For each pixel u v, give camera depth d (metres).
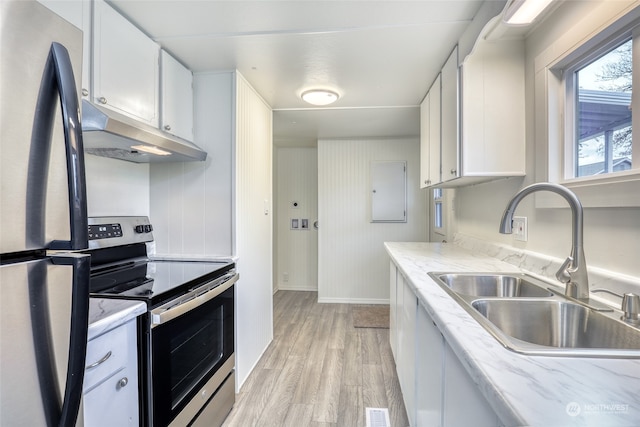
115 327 1.03
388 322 3.37
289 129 3.66
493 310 1.02
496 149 1.59
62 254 0.73
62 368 0.71
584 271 1.02
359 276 4.16
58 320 0.70
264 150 2.66
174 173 2.12
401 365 1.92
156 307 1.20
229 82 2.08
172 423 1.28
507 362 0.61
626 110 1.03
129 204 1.97
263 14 1.49
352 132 3.80
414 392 1.49
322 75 2.17
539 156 1.42
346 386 2.13
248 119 2.29
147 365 1.16
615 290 0.99
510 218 1.13
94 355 0.95
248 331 2.27
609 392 0.51
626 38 1.02
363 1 1.39
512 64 1.57
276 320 3.45
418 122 3.34
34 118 0.65
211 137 2.10
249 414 1.84
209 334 1.62
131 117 1.53
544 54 1.37
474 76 1.59
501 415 0.49
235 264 2.01
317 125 3.47
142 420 1.16
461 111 1.64
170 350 1.27
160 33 1.65
